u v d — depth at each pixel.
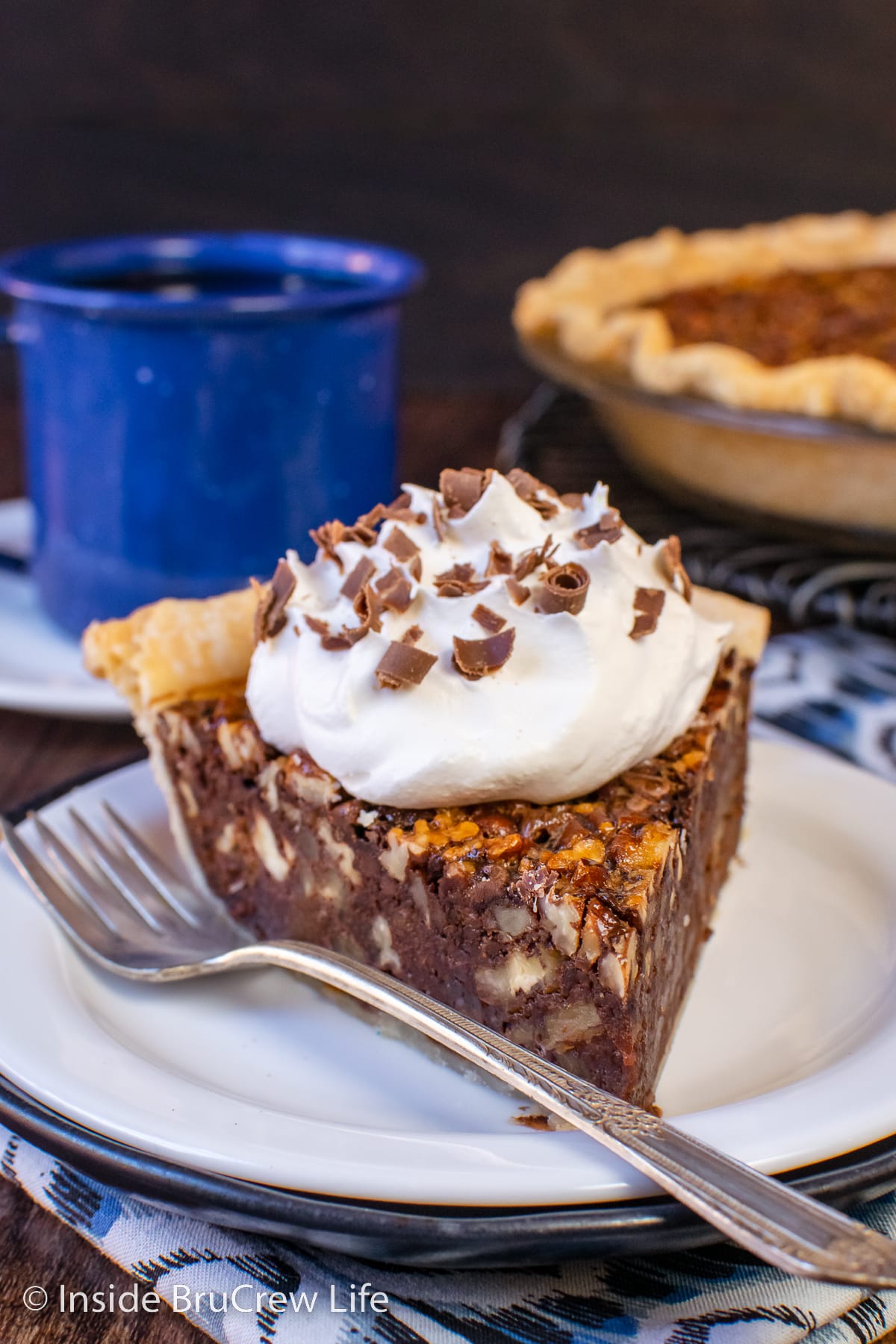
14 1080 0.27
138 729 0.34
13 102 0.76
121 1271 0.27
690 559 0.46
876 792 0.35
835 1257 0.24
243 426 0.40
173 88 0.76
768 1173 0.26
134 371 0.40
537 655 0.30
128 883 0.33
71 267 0.44
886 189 0.78
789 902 0.33
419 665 0.29
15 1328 0.26
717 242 0.66
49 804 0.35
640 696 0.30
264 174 0.78
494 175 0.78
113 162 0.78
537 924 0.29
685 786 0.30
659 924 0.29
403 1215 0.25
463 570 0.31
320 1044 0.30
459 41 0.76
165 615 0.33
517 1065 0.27
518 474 0.33
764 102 0.77
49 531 0.42
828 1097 0.26
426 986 0.30
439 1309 0.26
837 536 0.46
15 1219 0.28
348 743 0.30
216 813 0.33
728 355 0.47
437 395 0.67
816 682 0.41
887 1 0.74
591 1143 0.26
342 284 0.45
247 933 0.33
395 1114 0.29
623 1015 0.28
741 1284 0.26
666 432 0.47
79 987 0.31
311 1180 0.26
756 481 0.46
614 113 0.77
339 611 0.31
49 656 0.42
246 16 0.75
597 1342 0.26
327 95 0.77
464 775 0.29
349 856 0.31
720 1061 0.30
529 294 0.59
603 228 0.80
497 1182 0.25
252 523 0.41
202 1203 0.26
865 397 0.45
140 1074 0.27
